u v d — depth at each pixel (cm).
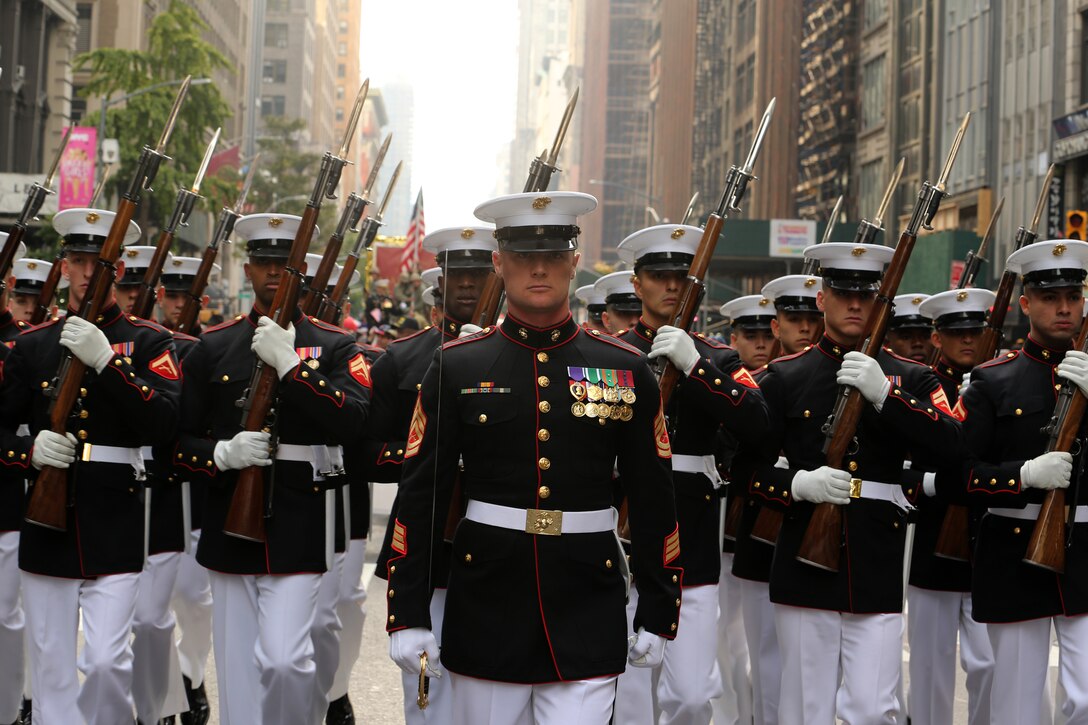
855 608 553
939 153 4012
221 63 3616
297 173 5741
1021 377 579
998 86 3622
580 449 421
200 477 593
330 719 719
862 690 551
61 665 578
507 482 420
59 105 4669
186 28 3528
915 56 4281
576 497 420
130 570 581
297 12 7325
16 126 4428
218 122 3562
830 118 5006
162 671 668
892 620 557
